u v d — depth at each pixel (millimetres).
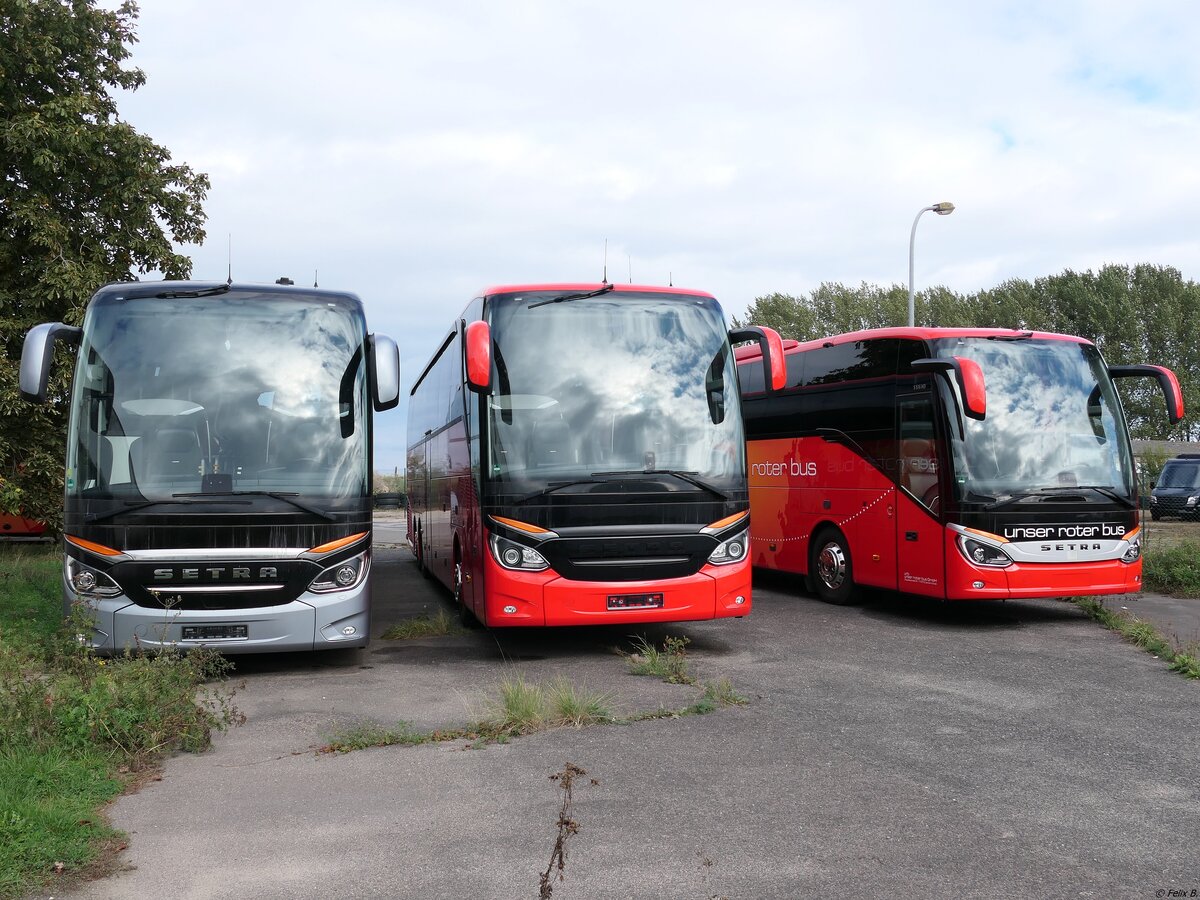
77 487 9305
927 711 7883
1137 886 4504
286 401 9719
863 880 4574
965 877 4605
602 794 5836
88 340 9656
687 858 4848
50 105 21078
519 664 10117
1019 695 8461
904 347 12812
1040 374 12375
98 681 7180
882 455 13133
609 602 9938
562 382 10242
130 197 22172
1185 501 35562
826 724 7465
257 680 9461
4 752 6168
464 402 11641
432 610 14477
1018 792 5855
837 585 14242
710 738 7066
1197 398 69688
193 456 9422
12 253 21344
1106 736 7121
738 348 17625
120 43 23094
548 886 4449
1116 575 12008
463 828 5316
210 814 5602
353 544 9625
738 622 12711
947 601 14633
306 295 10172
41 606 13102
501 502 9969
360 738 7074
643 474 10125
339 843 5129
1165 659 10047
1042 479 11969
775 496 15766
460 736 7180
